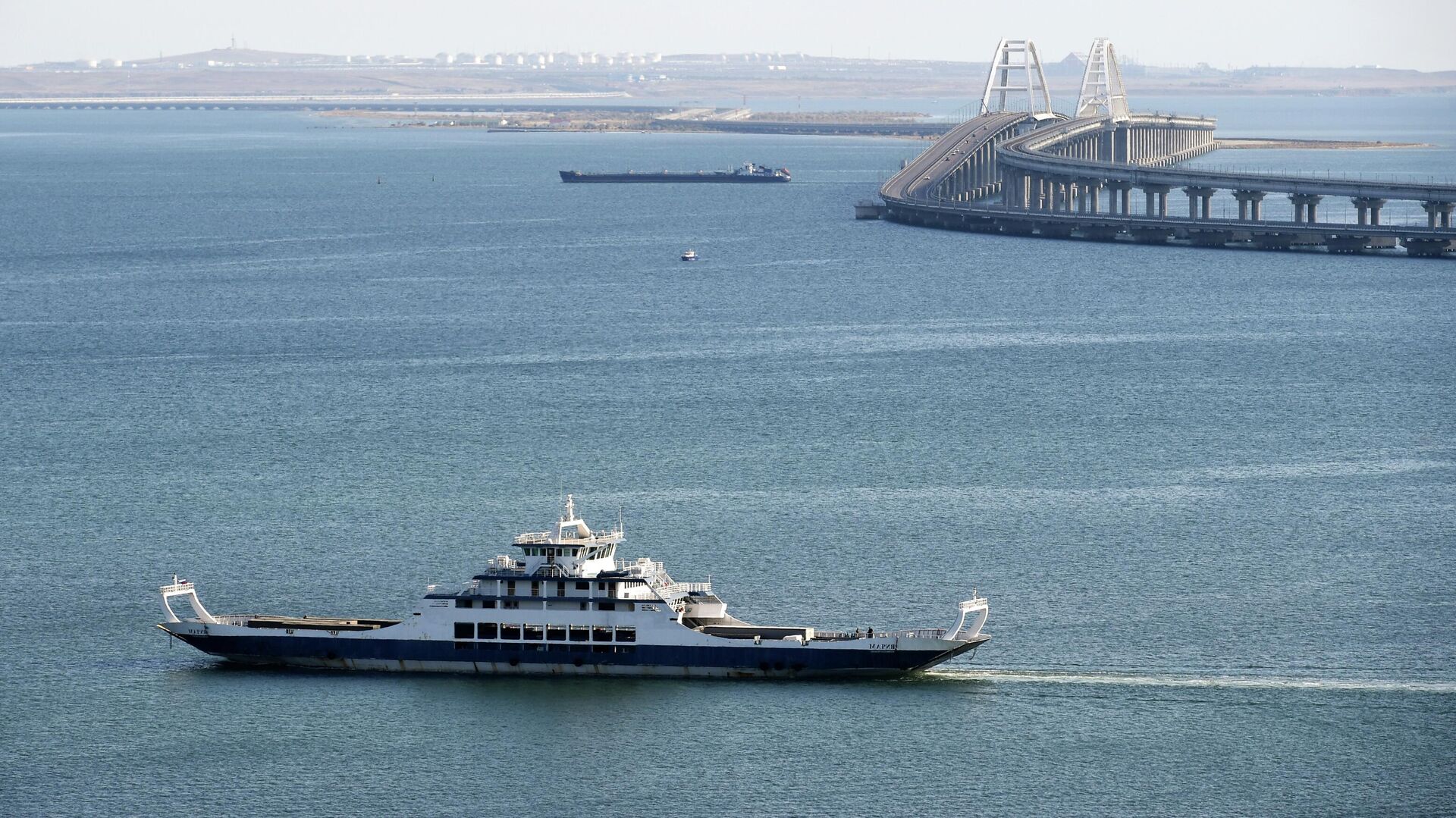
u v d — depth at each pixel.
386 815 199.12
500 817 198.50
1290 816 197.25
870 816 197.62
